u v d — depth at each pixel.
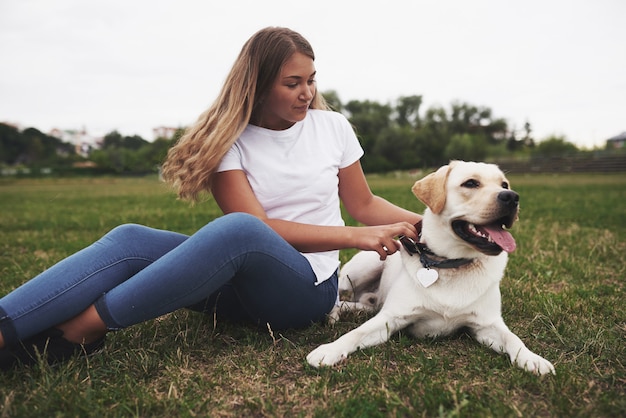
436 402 1.89
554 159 44.34
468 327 2.66
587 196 13.39
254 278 2.37
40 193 22.45
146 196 17.19
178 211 9.98
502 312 3.08
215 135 2.50
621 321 2.91
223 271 2.18
